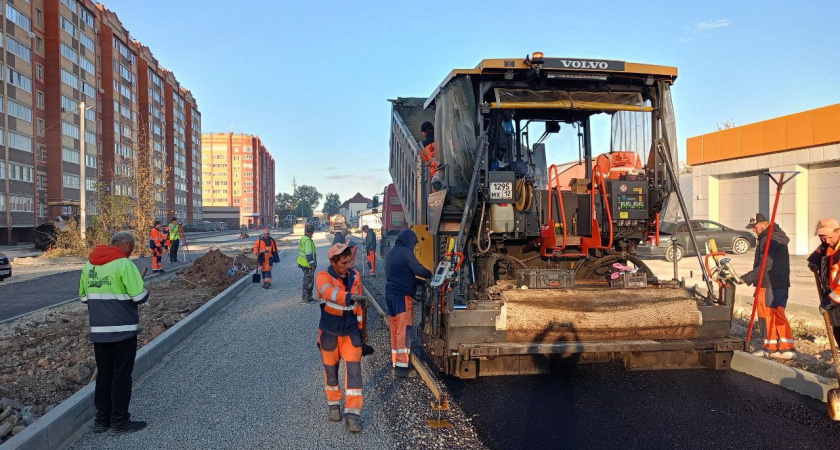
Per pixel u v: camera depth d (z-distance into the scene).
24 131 46.38
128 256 5.16
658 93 7.07
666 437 4.65
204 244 45.31
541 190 7.40
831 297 5.01
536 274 6.42
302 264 12.37
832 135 19.67
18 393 5.75
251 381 6.41
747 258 19.61
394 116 13.44
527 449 4.46
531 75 6.61
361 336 5.10
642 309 5.95
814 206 21.25
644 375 6.45
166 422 5.15
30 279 18.33
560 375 6.53
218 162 150.00
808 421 4.96
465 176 6.73
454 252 6.28
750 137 23.23
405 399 5.75
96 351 4.90
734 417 5.08
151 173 31.91
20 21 46.03
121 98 65.56
